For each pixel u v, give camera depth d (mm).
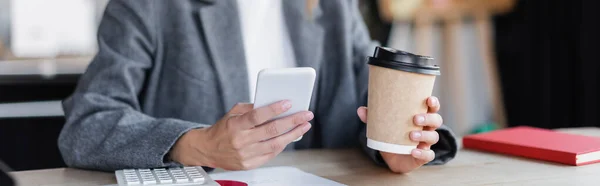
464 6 2744
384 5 2688
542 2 2666
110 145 1088
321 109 1511
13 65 1908
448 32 2758
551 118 2689
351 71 1504
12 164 1842
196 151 1012
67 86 1936
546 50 2670
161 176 951
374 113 943
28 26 1959
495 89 2799
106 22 1326
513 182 980
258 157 968
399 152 943
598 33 2471
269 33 1515
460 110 2787
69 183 1000
